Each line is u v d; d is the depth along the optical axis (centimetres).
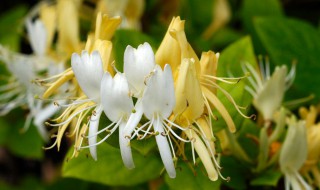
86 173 27
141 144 22
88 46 23
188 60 21
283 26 33
